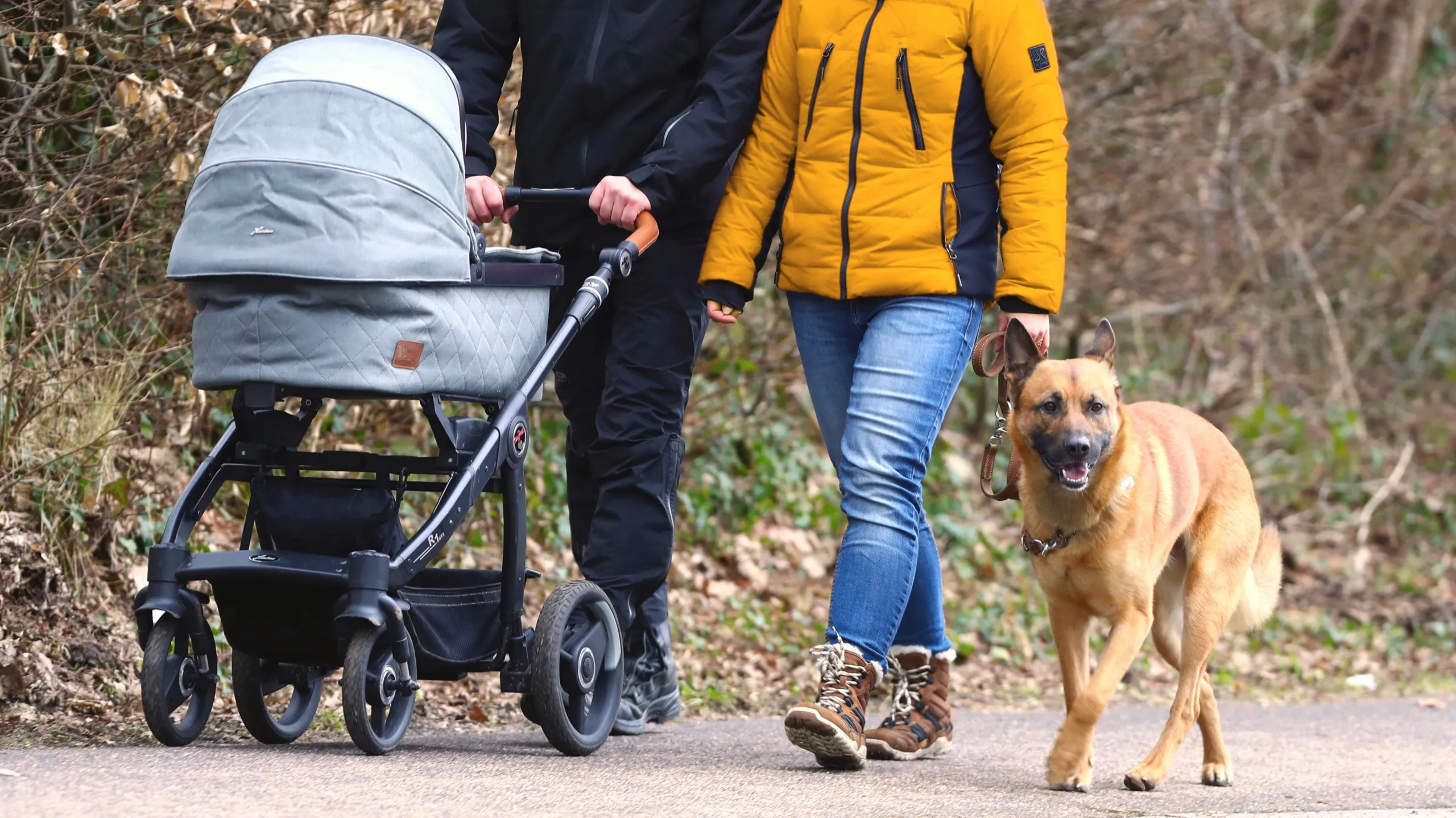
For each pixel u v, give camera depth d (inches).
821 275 293.9
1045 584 300.0
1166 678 538.0
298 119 255.1
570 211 314.7
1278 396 885.8
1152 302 862.5
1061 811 252.5
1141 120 799.7
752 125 310.0
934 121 288.4
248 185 252.1
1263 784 307.7
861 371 289.9
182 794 218.5
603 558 307.0
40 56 374.6
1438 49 1005.2
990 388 769.6
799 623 526.3
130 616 375.2
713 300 306.5
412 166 258.2
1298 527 786.8
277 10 386.0
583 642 289.1
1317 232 911.0
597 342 327.9
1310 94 927.0
